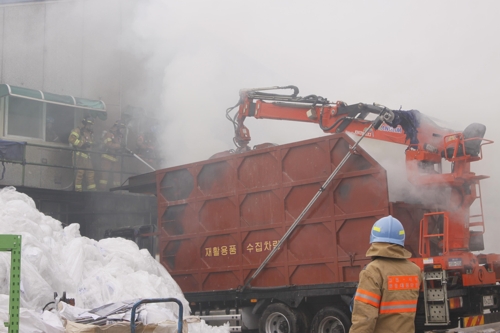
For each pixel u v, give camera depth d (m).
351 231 8.88
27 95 13.46
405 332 3.71
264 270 9.76
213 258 10.44
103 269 7.34
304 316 9.28
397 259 3.85
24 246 6.34
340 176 9.00
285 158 9.66
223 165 10.42
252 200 10.01
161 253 11.09
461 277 8.27
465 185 8.73
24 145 13.24
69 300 5.93
